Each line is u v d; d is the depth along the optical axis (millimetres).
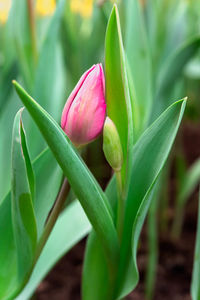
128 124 546
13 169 554
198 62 1269
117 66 534
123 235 614
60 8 806
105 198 582
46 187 628
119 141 549
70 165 535
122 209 585
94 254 642
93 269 646
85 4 1471
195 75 1342
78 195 552
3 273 642
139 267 1248
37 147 788
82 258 1285
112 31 526
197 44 881
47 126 517
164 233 1417
